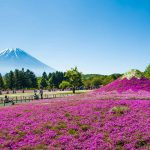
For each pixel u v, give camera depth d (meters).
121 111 31.81
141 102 37.09
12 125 30.86
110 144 23.64
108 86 65.31
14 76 184.00
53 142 25.28
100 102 39.00
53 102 46.97
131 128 26.42
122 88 61.69
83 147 23.84
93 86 161.12
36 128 28.89
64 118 31.52
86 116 31.34
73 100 47.16
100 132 26.44
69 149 23.64
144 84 62.28
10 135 27.98
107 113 32.00
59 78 198.12
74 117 31.38
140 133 24.95
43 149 24.09
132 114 30.72
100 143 24.08
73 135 26.38
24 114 35.59
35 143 25.56
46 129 28.52
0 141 26.80
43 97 85.88
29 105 45.09
